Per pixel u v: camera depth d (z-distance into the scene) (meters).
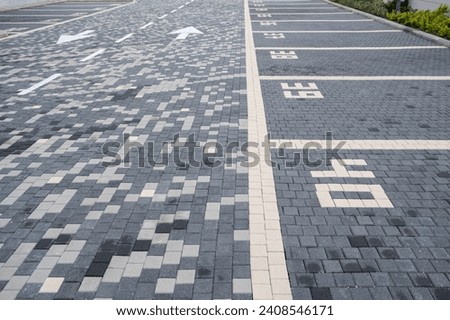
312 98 7.22
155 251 3.45
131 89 7.85
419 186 4.40
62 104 7.05
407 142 5.43
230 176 4.62
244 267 3.27
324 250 3.46
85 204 4.13
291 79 8.45
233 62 9.93
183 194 4.28
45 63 10.09
